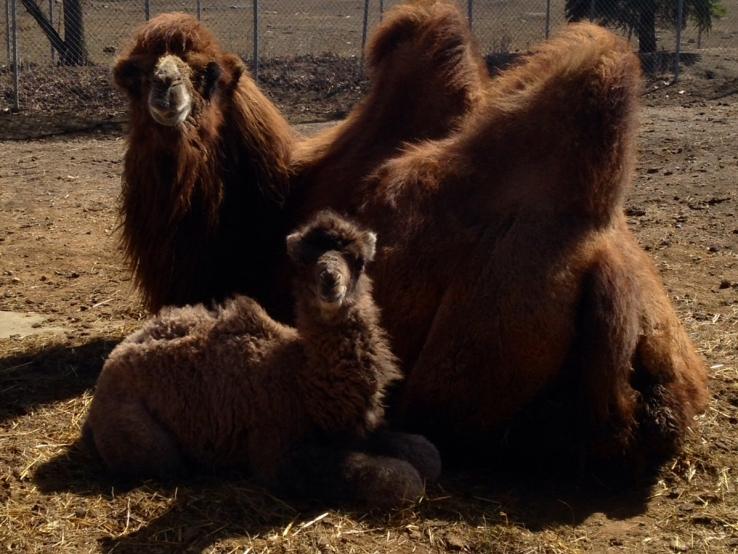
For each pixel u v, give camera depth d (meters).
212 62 6.16
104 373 4.98
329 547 4.34
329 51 24.06
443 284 5.23
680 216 10.41
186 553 4.28
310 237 4.45
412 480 4.67
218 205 6.31
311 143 7.00
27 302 8.19
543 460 5.24
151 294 6.47
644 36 21.23
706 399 5.66
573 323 5.00
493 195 5.29
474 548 4.43
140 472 4.86
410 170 5.56
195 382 4.79
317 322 4.49
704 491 5.04
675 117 16.11
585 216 5.07
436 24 6.58
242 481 4.79
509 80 5.71
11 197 12.03
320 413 4.62
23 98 18.61
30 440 5.45
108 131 16.75
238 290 6.54
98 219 10.97
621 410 5.03
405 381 5.31
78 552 4.31
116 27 27.66
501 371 5.01
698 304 7.89
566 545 4.50
